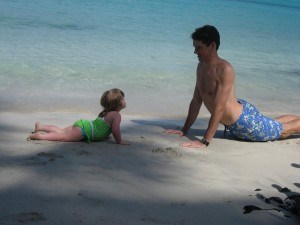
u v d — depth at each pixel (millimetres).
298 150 3021
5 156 2326
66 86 4734
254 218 1854
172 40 8688
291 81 6102
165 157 2590
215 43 2916
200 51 2934
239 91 5285
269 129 3156
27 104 3980
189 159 2604
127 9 13781
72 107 4020
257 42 10250
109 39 8125
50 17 10266
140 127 3410
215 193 2084
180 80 5453
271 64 7371
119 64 6055
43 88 4570
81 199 1844
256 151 2910
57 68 5461
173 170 2359
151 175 2244
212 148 2918
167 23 11531
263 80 6000
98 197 1885
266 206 1988
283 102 4953
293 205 1985
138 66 6035
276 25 15562
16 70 5164
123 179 2141
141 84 5117
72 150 2562
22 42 6922
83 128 2760
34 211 1679
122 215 1734
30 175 2059
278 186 2293
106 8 13430
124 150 2666
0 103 3928
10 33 7629
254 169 2527
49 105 4016
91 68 5648
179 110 4285
